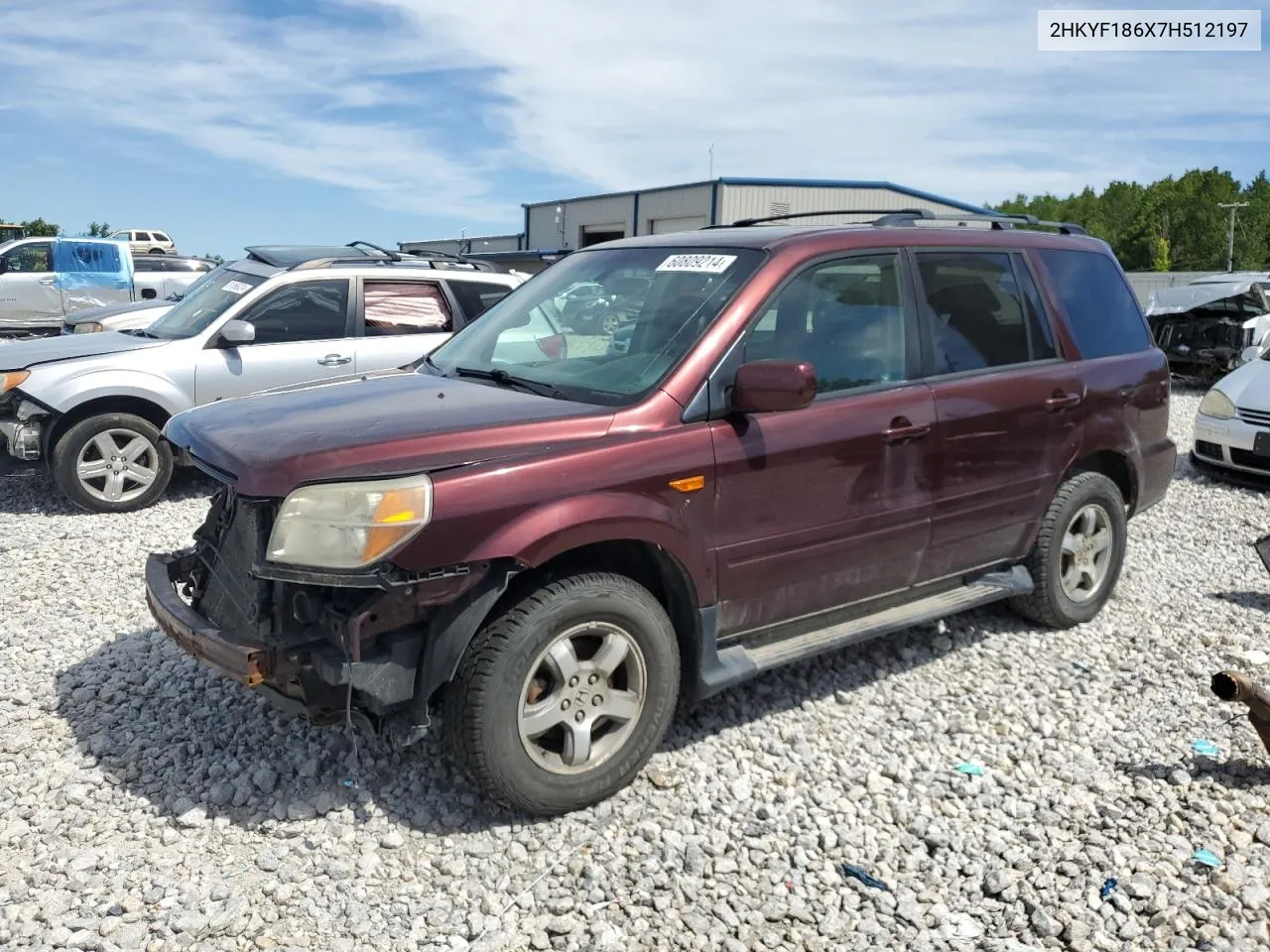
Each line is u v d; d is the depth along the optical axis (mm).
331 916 2996
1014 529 4789
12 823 3387
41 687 4379
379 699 3148
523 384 3963
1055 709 4375
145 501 7688
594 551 3652
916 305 4395
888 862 3307
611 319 4125
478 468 3242
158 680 4445
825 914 3053
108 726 4051
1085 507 5098
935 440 4297
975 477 4504
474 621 3209
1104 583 5316
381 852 3297
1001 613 5441
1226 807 3598
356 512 3100
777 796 3664
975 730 4168
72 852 3236
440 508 3135
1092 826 3504
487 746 3238
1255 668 4793
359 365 8328
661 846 3348
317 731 4000
